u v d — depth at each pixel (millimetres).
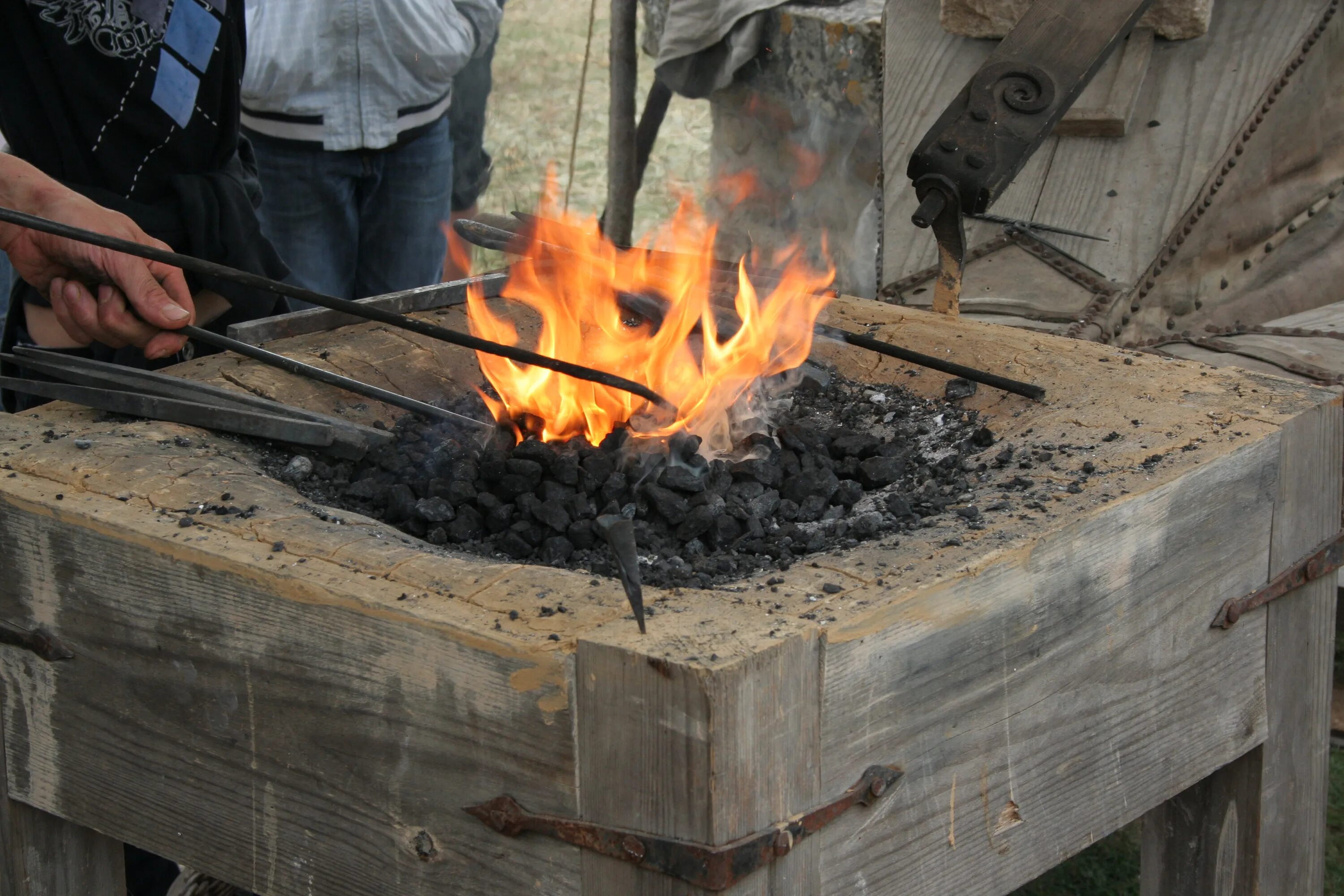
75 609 1554
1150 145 3090
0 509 1576
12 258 1905
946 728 1349
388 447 1814
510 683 1217
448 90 3336
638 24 5477
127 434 1720
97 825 1644
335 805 1406
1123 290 2992
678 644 1146
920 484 1691
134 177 2256
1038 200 3162
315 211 3180
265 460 1770
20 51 2160
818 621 1200
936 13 3393
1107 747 1562
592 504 1626
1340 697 2717
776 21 3793
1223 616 1664
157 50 2193
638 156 4184
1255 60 3057
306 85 3021
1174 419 1725
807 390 2090
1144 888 2025
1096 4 2158
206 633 1444
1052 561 1410
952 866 1401
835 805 1235
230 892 2156
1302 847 1955
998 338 2080
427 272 3434
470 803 1293
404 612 1269
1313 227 3029
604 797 1196
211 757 1499
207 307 2365
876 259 3617
